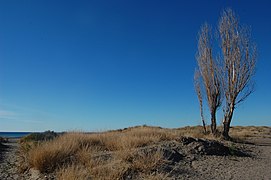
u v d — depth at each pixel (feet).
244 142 74.13
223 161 41.06
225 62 78.95
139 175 29.84
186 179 30.19
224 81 78.02
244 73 77.36
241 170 35.78
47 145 36.91
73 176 26.68
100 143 47.70
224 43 79.56
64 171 29.14
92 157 34.17
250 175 33.09
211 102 80.33
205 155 43.83
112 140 46.52
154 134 58.29
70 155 35.88
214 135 75.05
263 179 31.30
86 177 27.09
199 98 83.35
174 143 48.03
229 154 47.26
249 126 181.57
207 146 46.29
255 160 44.19
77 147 39.70
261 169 36.81
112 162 32.14
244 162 41.68
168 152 39.19
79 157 34.14
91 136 50.98
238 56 78.02
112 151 40.65
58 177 28.09
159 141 50.65
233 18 79.82
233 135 96.27
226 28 79.82
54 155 32.83
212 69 80.94
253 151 55.83
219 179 30.89
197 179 30.45
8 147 70.49
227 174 33.32
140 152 35.78
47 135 80.74
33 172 31.91
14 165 38.70
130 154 34.68
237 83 76.89
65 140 42.65
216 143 48.60
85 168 30.60
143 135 56.65
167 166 33.78
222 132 77.20
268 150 59.21
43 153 32.65
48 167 31.55
